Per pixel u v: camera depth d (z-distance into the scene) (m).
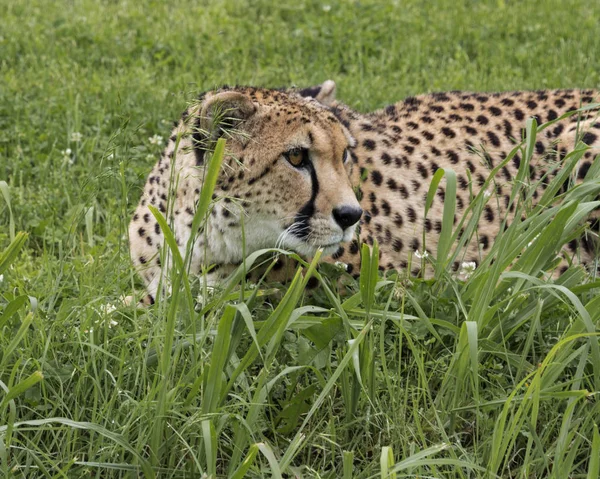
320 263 13.45
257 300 13.04
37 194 18.48
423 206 15.73
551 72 24.06
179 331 11.12
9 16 26.53
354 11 28.33
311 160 13.24
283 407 11.28
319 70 24.38
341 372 10.85
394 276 12.90
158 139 19.36
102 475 10.41
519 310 12.30
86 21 26.52
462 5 28.94
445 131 16.27
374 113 16.94
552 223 11.58
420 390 11.70
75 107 20.53
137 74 23.05
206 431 9.48
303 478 10.59
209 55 25.16
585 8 28.95
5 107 21.34
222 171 13.16
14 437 10.71
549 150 14.57
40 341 11.40
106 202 18.22
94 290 12.17
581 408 11.05
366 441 11.20
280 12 28.66
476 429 11.29
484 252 15.90
